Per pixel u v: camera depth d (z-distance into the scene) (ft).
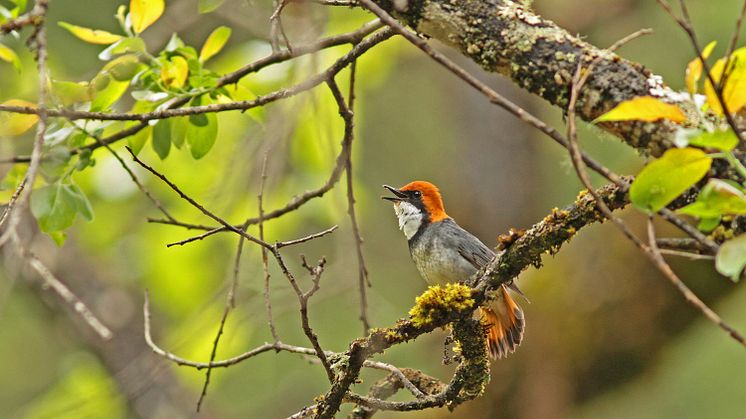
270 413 48.57
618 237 38.47
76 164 24.70
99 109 24.22
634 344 38.09
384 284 52.80
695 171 15.06
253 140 38.86
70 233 50.34
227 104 23.41
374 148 57.36
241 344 42.09
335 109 42.06
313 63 31.91
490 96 15.84
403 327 20.65
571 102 15.88
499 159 55.62
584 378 38.78
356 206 45.27
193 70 25.04
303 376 48.65
